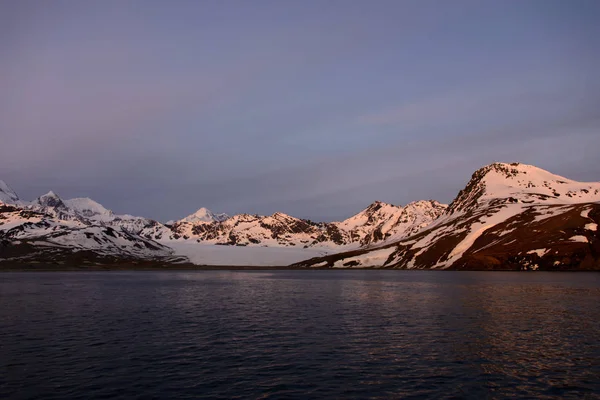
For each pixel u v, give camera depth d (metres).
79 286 147.12
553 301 86.50
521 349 45.97
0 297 105.00
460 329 57.22
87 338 52.94
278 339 52.00
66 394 33.16
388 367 39.84
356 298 99.06
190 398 32.28
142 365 40.81
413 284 142.88
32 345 49.16
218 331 57.38
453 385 34.94
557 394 32.91
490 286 126.31
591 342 48.97
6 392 33.53
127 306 85.69
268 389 34.16
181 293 117.25
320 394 33.09
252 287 141.62
